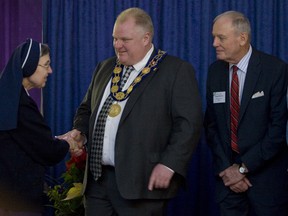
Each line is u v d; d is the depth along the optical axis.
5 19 3.73
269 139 2.76
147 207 2.58
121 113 2.60
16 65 2.39
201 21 3.62
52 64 3.68
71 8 3.67
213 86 3.01
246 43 2.85
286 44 3.58
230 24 2.80
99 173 2.67
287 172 2.88
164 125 2.59
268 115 2.84
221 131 2.96
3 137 2.39
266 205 2.83
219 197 2.99
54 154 2.54
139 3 3.65
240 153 2.87
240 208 2.96
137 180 2.53
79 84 3.72
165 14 3.63
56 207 3.36
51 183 3.72
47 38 3.70
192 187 3.67
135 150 2.54
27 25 3.72
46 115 3.72
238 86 2.89
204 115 3.40
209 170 3.67
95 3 3.68
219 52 2.86
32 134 2.44
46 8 3.69
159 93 2.58
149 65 2.65
